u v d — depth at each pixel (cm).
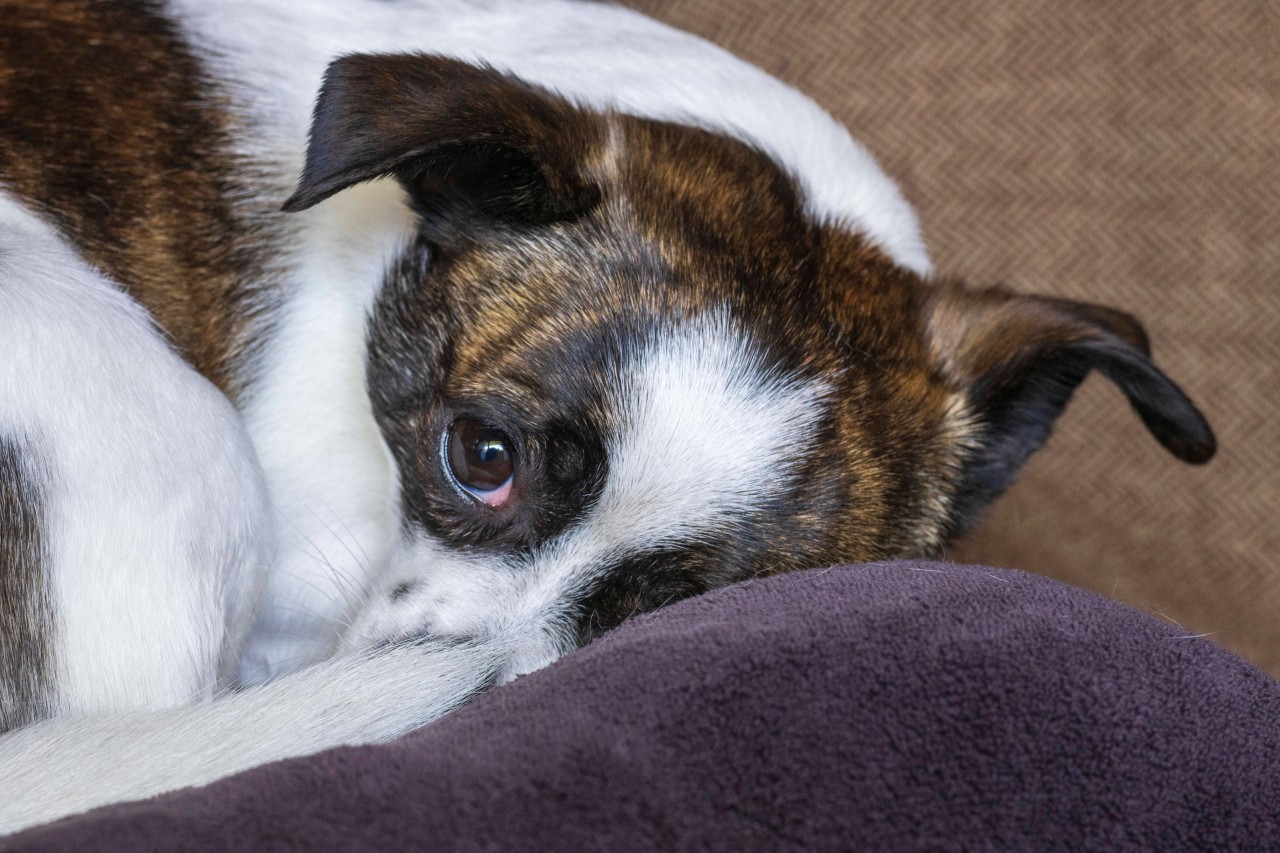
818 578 58
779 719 54
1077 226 77
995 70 77
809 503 64
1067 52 76
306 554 67
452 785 53
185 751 58
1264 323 75
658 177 66
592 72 69
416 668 61
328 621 67
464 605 64
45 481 61
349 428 68
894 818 53
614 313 64
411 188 66
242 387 67
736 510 63
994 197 78
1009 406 69
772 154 69
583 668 56
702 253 64
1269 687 56
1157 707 55
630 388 63
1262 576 76
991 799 53
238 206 67
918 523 67
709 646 55
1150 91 75
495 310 65
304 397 67
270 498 67
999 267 78
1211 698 55
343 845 52
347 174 61
